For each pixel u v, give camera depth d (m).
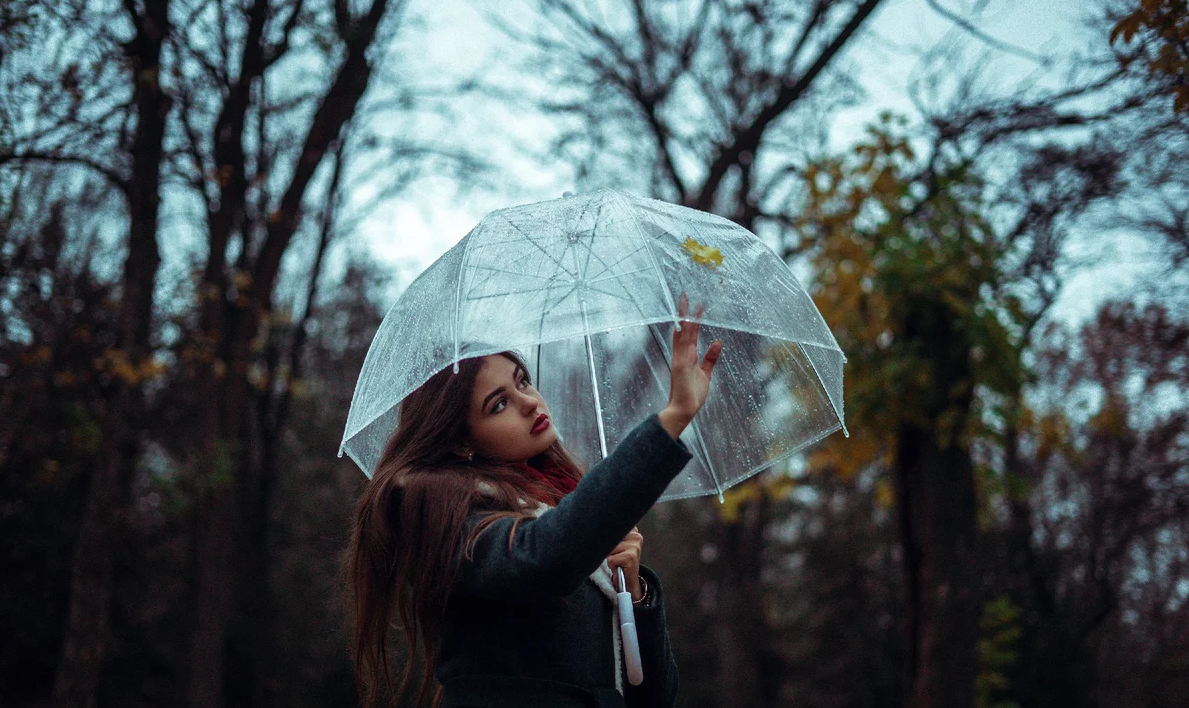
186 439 14.00
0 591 15.31
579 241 2.16
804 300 2.34
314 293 18.91
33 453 13.98
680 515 25.67
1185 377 12.34
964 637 7.92
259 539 18.95
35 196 13.05
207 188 12.20
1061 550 16.11
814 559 22.25
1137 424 14.10
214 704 12.16
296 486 22.80
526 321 2.02
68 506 15.64
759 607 21.53
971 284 7.74
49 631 15.79
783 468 11.64
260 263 13.38
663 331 2.85
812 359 2.48
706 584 25.55
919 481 8.13
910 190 8.21
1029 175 9.82
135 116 10.20
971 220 7.95
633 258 2.11
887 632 20.12
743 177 15.86
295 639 20.98
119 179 10.47
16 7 7.92
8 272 12.49
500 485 2.02
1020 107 9.27
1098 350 13.35
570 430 2.81
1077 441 14.09
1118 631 17.38
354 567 2.16
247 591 18.66
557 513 1.78
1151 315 12.04
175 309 12.10
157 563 16.77
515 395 2.14
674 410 1.81
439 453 2.11
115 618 16.73
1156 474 14.42
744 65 15.34
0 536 15.09
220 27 11.31
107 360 10.62
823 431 2.59
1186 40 3.69
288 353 19.38
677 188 15.91
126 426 10.48
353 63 13.13
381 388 2.14
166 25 10.09
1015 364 7.68
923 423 7.91
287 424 22.45
